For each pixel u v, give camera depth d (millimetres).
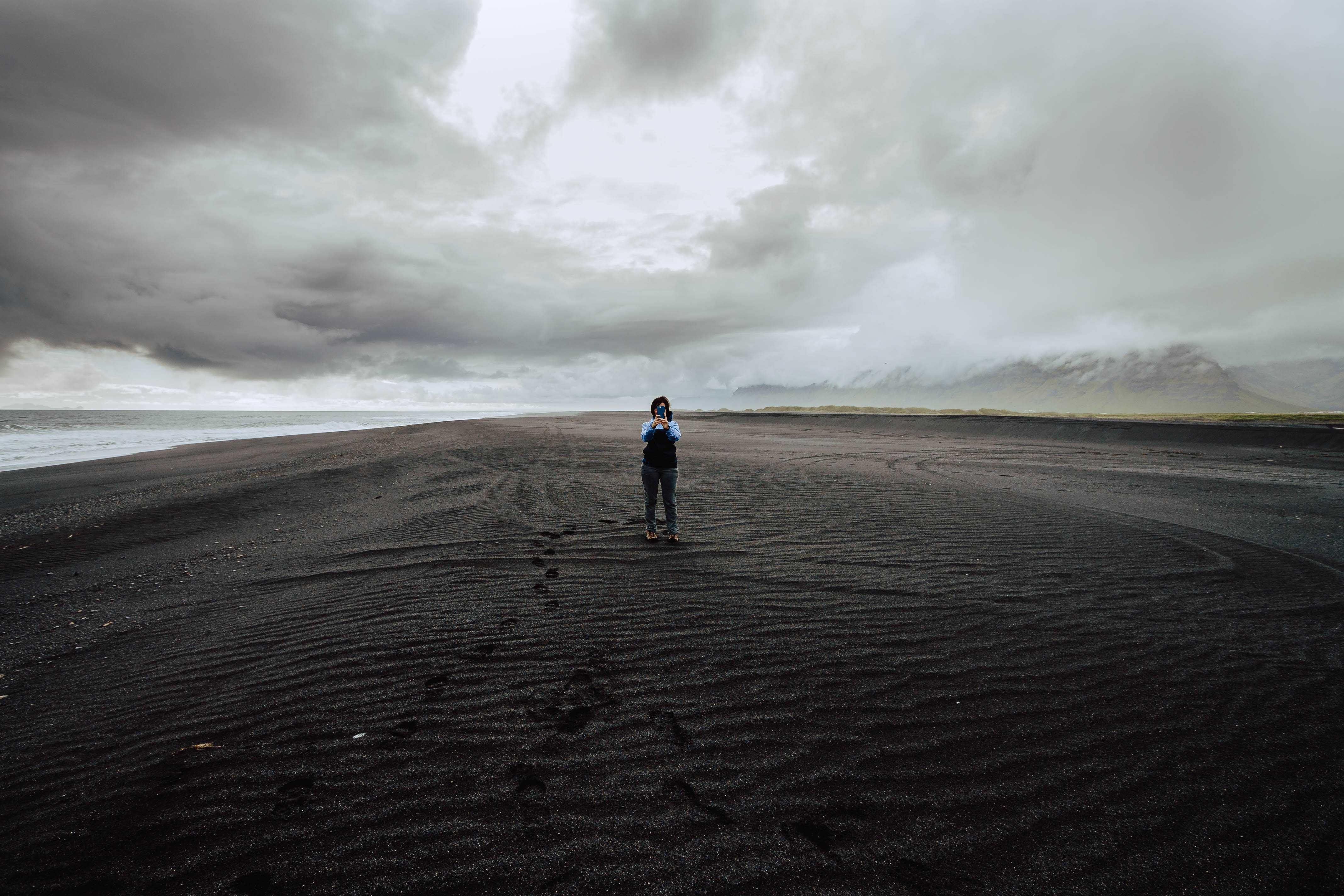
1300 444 25828
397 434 32812
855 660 4098
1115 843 2377
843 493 11633
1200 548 7402
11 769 3012
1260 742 3131
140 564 7547
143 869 2285
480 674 3914
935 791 2691
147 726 3395
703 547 7297
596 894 2121
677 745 3049
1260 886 2162
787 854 2309
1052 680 3818
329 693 3709
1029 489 13016
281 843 2402
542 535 7973
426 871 2234
